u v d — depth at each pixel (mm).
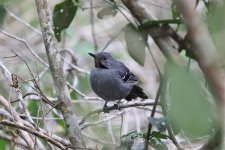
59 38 10203
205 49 2527
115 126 13266
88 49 16734
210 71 2492
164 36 7016
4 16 11055
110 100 12805
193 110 3389
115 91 12539
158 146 7664
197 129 3389
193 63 9219
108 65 12891
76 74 14555
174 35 6988
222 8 3781
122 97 12688
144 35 8047
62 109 7418
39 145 9305
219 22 3875
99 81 12625
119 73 12633
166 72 4250
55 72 7512
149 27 7082
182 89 3426
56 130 12664
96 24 17250
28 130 6953
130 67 16125
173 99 3523
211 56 2520
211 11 6043
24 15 17016
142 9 7336
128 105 10789
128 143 7676
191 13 2520
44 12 7723
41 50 16672
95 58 13102
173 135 6508
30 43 16719
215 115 4363
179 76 3510
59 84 7461
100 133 12570
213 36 4426
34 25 17047
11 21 16391
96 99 12234
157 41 7043
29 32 16875
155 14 12930
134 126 13328
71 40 17062
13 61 15406
